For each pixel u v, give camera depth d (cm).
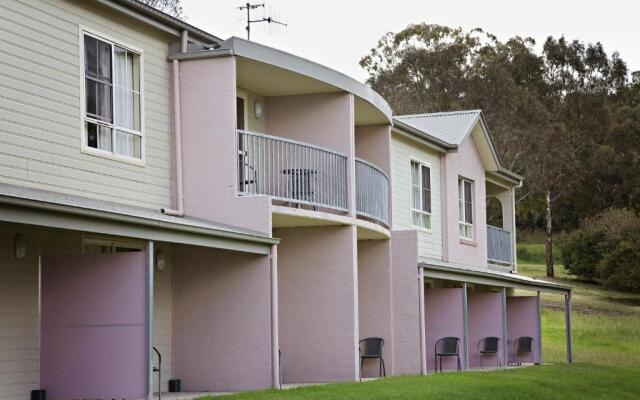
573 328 5112
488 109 6184
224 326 2034
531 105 6209
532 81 6831
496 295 3256
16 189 1562
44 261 1681
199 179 2077
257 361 2008
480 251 3622
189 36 2119
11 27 1683
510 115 6194
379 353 2670
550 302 5888
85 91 1852
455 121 3497
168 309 2059
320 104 2436
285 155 2408
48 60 1761
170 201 2070
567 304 3788
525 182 6303
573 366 3381
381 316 2723
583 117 6938
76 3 1836
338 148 2409
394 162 3006
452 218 3381
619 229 6303
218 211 2059
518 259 7594
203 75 2095
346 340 2331
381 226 2631
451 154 3403
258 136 2138
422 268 2728
